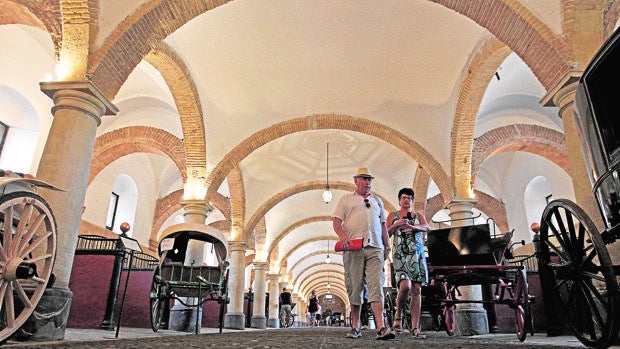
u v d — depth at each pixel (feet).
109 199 48.11
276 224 69.97
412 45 32.32
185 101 34.68
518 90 36.65
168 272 22.95
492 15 20.40
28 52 31.81
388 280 63.10
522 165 52.44
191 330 30.25
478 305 30.35
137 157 51.98
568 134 17.40
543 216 12.32
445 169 37.52
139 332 22.02
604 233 10.27
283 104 39.29
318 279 155.94
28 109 34.50
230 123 39.45
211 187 37.83
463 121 33.88
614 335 9.18
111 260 25.25
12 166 34.40
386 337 13.25
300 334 18.51
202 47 32.35
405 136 39.78
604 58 9.20
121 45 18.98
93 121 17.51
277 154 50.42
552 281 12.18
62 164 16.02
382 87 37.22
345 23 30.96
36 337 13.69
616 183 9.23
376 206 15.03
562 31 18.56
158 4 20.07
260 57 34.24
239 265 50.11
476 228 18.61
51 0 18.56
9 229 9.96
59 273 15.06
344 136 47.78
